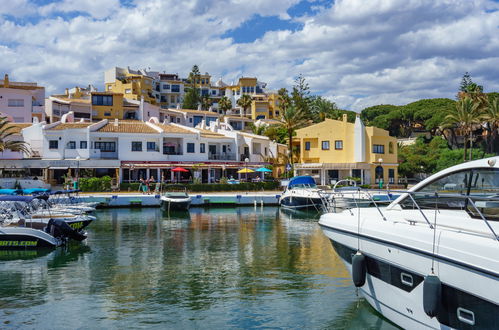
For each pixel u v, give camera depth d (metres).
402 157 75.38
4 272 18.78
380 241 10.80
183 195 43.25
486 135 78.25
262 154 73.81
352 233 11.91
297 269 18.86
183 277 17.78
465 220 10.30
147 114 97.44
